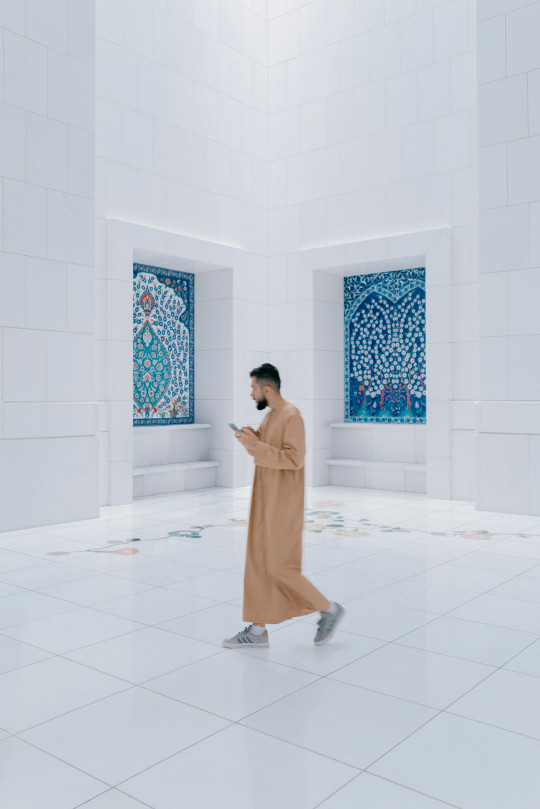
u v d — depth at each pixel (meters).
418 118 10.61
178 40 10.81
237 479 11.69
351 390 12.25
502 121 9.10
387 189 10.94
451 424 10.24
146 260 10.85
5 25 7.89
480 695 3.58
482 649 4.23
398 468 11.12
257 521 4.29
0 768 2.88
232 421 11.58
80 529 8.02
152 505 9.81
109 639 4.41
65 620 4.78
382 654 4.16
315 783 2.76
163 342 11.46
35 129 8.16
